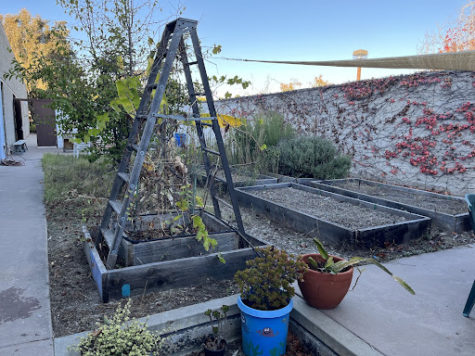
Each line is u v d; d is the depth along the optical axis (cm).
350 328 238
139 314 257
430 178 688
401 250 399
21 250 371
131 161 448
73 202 570
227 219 515
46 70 588
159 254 323
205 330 253
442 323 248
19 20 2980
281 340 235
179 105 562
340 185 724
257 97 1121
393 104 743
